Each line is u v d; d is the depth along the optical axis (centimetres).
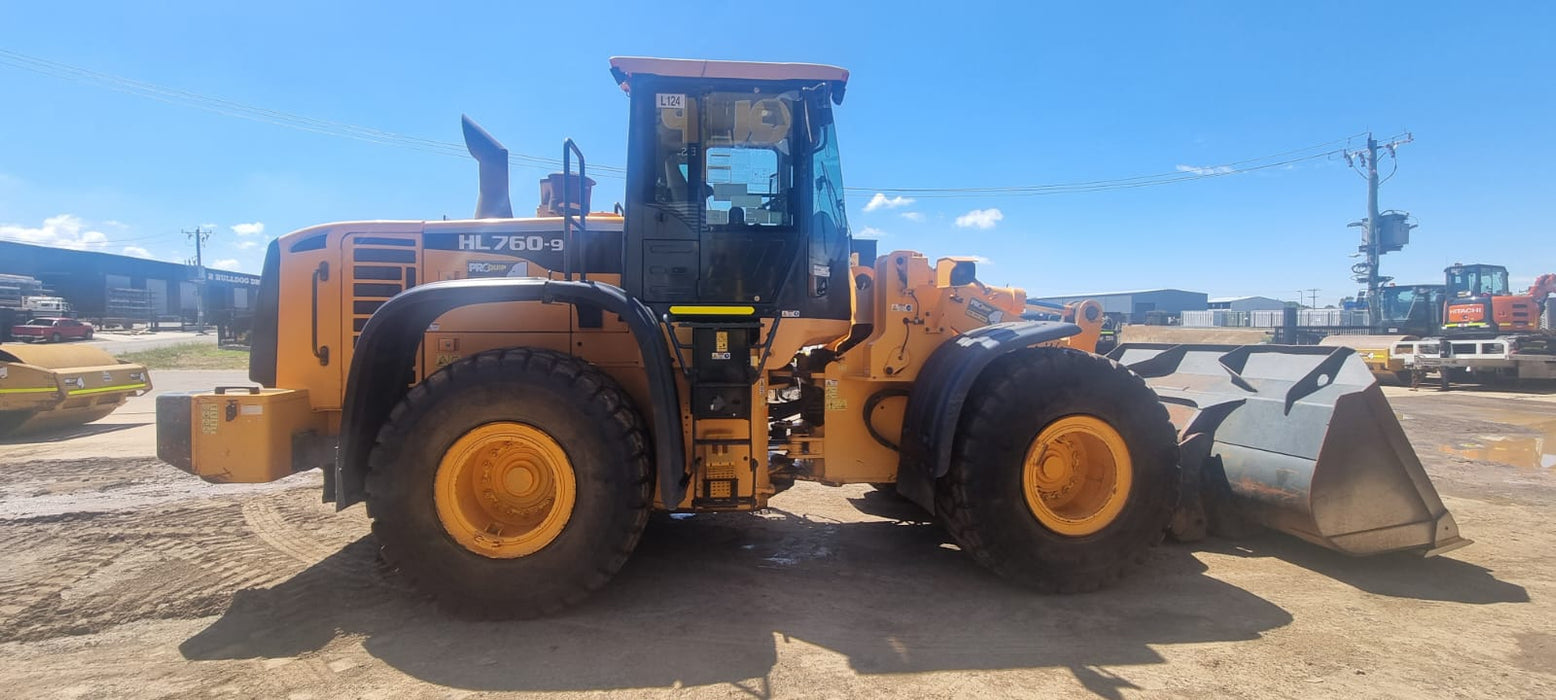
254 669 300
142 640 328
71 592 379
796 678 293
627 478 349
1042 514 379
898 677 294
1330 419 404
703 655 313
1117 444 385
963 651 317
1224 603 367
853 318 455
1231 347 511
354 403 352
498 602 345
